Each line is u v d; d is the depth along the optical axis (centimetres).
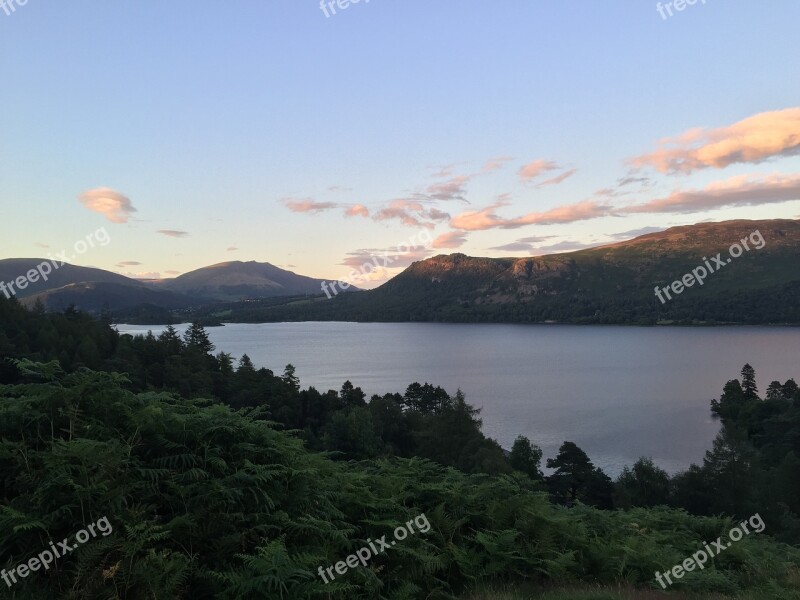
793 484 4244
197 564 511
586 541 855
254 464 628
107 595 449
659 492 4269
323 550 568
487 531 788
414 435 6438
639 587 767
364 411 5262
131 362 7169
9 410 573
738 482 4062
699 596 730
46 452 535
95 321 10325
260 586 468
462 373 14575
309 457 738
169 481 564
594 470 4878
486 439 5678
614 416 9275
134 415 616
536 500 872
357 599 557
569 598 643
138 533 491
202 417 660
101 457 526
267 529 560
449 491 831
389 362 17050
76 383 634
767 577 891
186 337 10425
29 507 490
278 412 6831
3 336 6475
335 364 16488
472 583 695
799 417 6725
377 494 782
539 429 8325
